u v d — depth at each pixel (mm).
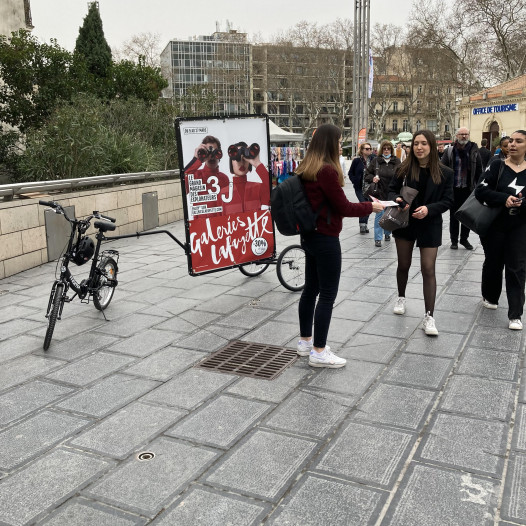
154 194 11758
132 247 9555
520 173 4793
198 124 5906
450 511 2486
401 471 2807
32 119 14367
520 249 4797
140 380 4020
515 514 2457
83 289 5289
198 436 3207
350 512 2504
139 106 16031
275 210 3902
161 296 6266
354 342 4641
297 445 3080
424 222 4738
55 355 4543
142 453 3045
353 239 9688
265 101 83125
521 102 38406
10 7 19375
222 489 2699
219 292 6359
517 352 4320
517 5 41094
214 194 6094
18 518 2531
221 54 67438
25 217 7820
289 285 6328
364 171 9086
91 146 11109
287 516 2490
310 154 3865
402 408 3475
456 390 3701
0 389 3926
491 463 2854
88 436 3242
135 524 2465
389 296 5945
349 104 67500
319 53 63531
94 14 23797
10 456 3051
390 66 66688
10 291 6699
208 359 4398
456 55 46188
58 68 14719
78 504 2619
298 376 4023
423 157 4691
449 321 5086
